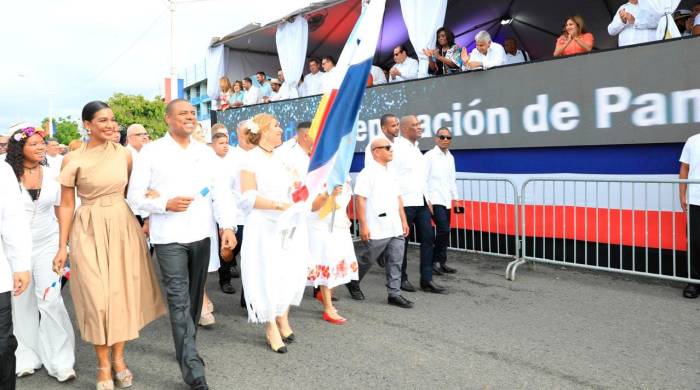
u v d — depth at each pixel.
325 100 3.77
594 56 5.74
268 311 3.93
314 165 3.74
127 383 3.44
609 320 4.44
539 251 6.42
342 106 3.78
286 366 3.70
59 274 3.35
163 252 3.42
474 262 6.80
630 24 6.43
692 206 4.95
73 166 3.29
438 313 4.79
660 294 5.14
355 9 9.88
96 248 3.28
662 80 5.29
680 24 6.98
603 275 5.89
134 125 5.86
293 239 4.03
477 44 7.38
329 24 10.52
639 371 3.42
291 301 4.13
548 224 6.33
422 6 7.96
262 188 3.88
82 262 3.24
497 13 10.36
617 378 3.33
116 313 3.27
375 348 3.98
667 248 5.48
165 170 3.40
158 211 3.34
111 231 3.32
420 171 5.41
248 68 12.59
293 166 4.19
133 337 3.35
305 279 4.16
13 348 2.88
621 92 5.57
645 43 5.37
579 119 5.91
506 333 4.21
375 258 5.04
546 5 9.84
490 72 6.65
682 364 3.52
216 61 12.13
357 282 5.31
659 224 5.51
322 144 3.75
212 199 3.84
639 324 4.32
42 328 3.65
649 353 3.71
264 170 3.88
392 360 3.74
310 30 10.76
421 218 5.45
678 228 5.39
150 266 3.55
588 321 4.43
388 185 4.93
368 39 3.77
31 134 3.53
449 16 10.23
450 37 7.88
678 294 5.12
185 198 3.33
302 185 3.75
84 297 3.24
